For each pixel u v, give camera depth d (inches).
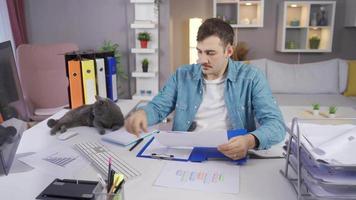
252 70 58.0
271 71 150.6
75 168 43.0
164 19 128.0
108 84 78.5
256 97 55.1
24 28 133.3
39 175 41.0
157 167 42.6
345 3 161.2
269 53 170.6
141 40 125.4
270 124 47.5
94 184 36.2
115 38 133.3
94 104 60.6
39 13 134.6
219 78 58.8
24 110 49.4
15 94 45.9
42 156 47.3
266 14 165.6
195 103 59.7
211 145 45.7
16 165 44.0
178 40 170.7
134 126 50.9
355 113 104.8
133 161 44.9
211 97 59.2
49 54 105.3
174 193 35.6
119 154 47.8
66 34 135.9
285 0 160.2
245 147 42.2
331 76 148.6
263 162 43.8
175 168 42.2
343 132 36.7
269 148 47.1
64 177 40.4
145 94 131.2
